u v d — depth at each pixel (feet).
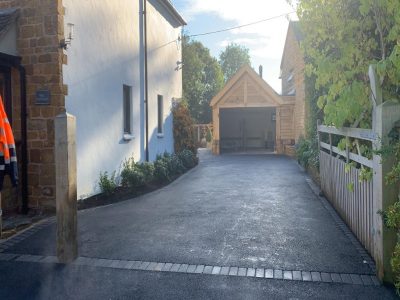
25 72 26.32
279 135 75.97
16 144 26.43
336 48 17.98
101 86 31.63
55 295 13.67
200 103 118.11
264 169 49.78
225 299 13.10
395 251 12.81
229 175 44.45
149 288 14.05
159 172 38.78
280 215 24.36
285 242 18.86
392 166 13.55
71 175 16.74
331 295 13.26
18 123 26.61
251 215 24.41
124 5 36.14
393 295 13.20
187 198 30.60
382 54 16.29
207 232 20.66
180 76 56.65
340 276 14.76
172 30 52.42
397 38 14.47
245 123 92.94
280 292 13.53
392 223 12.44
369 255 16.96
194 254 17.30
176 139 53.67
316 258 16.66
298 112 68.18
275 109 83.82
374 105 14.78
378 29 16.14
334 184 26.16
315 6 17.58
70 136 16.67
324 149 32.50
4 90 26.50
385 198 13.73
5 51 25.46
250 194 31.89
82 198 28.66
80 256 17.28
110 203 29.22
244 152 81.51
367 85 16.69
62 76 26.05
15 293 13.89
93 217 24.48
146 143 41.70
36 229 21.98
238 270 15.44
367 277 14.66
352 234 20.13
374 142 14.76
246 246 18.31
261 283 14.25
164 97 48.85
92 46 30.17
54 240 19.80
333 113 17.21
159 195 32.24
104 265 16.21
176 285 14.23
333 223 22.36
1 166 17.97
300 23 18.69
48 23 25.79
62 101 26.02
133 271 15.56
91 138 30.04
